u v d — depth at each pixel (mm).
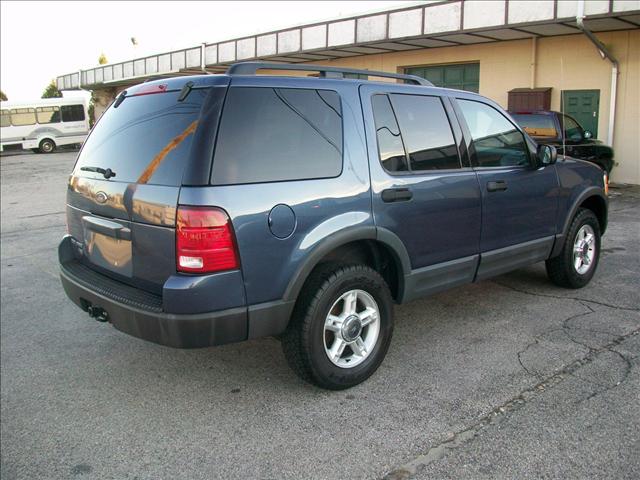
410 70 17516
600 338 4250
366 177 3547
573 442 2957
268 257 3133
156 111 3373
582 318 4664
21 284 6367
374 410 3346
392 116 3814
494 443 2973
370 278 3570
